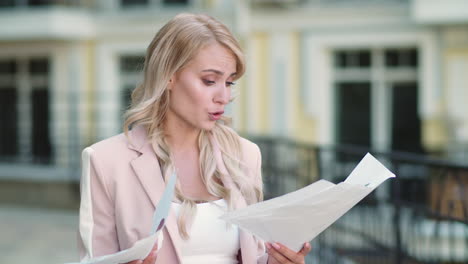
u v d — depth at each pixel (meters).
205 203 1.88
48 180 9.33
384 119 8.97
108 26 9.93
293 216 1.66
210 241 1.85
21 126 10.44
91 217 1.84
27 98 10.40
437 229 3.95
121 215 1.81
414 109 8.82
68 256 6.56
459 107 8.46
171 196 1.60
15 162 10.39
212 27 1.81
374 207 5.14
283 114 9.23
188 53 1.78
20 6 10.01
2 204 9.58
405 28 8.69
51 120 10.24
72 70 10.09
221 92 1.81
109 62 10.02
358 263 5.27
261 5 9.13
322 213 1.67
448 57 8.48
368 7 8.78
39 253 6.68
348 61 9.10
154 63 1.81
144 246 1.58
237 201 1.89
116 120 10.09
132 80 10.06
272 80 9.27
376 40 8.84
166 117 1.91
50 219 8.50
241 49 1.83
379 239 4.99
